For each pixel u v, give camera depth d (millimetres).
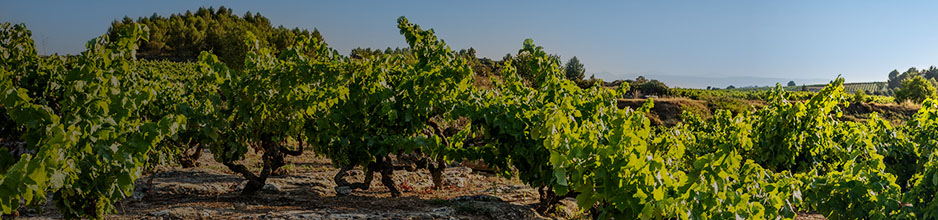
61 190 4754
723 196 4180
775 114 8258
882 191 5344
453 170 11414
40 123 4922
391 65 8422
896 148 8227
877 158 5754
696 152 8883
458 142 8047
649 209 3785
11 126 6031
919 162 7996
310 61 7676
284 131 7680
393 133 7730
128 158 4832
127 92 5875
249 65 7688
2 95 4781
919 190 5289
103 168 4914
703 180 4094
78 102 5020
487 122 6676
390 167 8156
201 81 7895
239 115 7316
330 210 6816
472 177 10836
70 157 4609
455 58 7852
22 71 6168
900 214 5066
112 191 4977
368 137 7457
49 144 3836
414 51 7887
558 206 7551
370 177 8180
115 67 5719
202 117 7105
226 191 8188
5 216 5793
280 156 8047
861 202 5402
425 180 10086
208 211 6406
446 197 8273
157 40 79750
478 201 7699
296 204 7250
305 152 13898
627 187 3914
